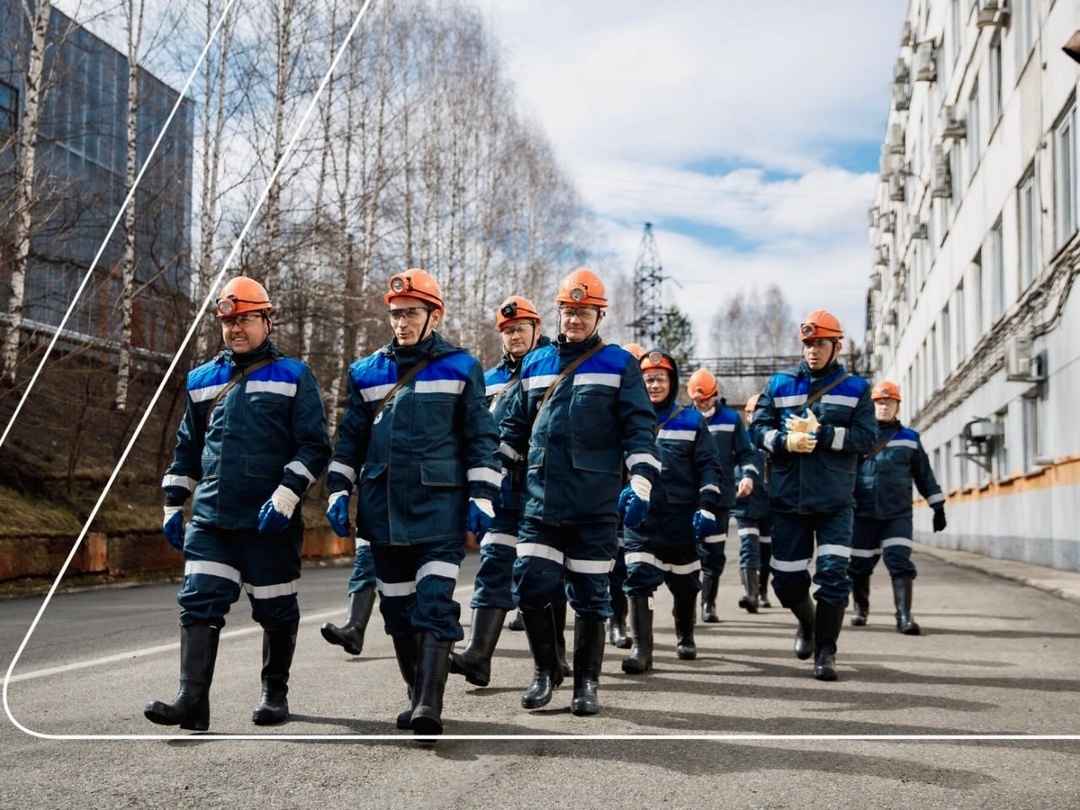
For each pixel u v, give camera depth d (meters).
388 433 4.90
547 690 5.48
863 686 6.09
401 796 3.71
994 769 4.11
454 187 32.06
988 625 9.45
